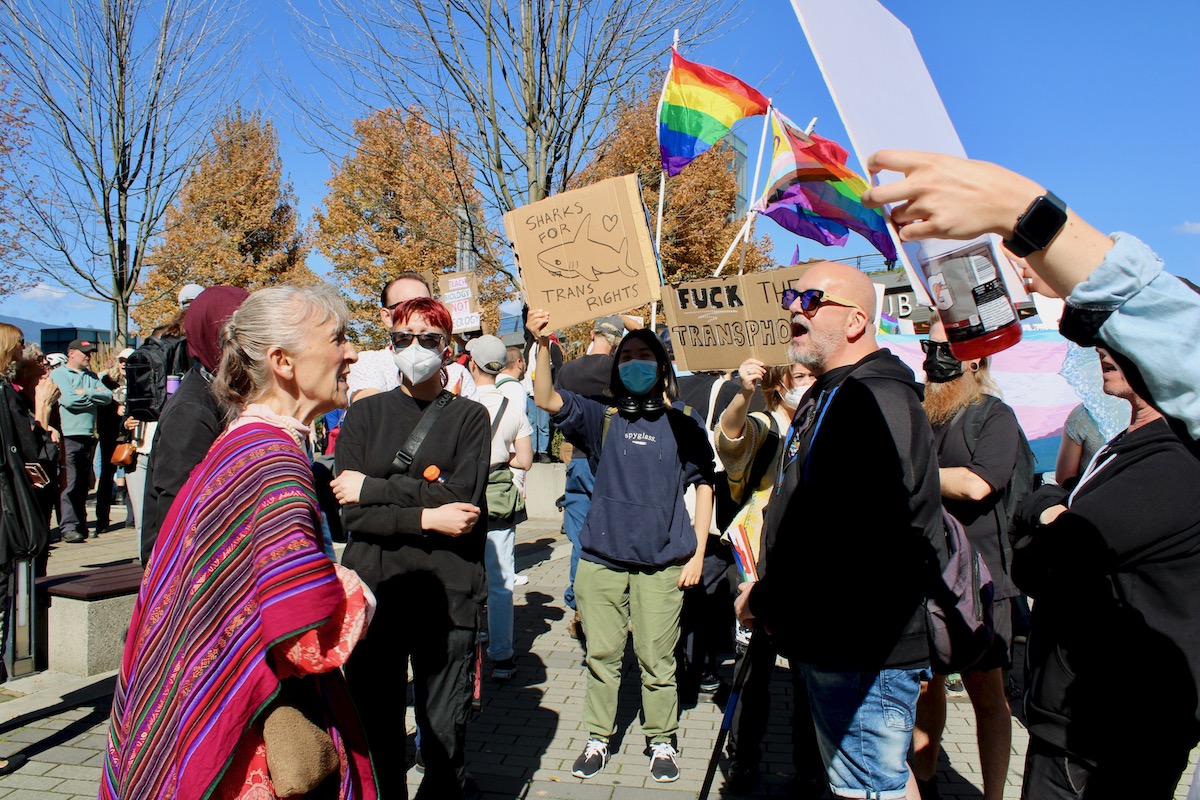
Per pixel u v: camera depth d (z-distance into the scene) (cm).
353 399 463
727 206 1928
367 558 315
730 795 383
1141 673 217
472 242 948
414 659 321
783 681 542
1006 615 336
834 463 241
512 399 533
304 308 201
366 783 196
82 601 506
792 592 249
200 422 271
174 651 173
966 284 147
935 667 291
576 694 506
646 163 1096
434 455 321
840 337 259
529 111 862
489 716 472
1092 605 227
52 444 579
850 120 128
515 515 532
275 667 171
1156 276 113
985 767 337
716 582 476
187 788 165
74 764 394
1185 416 115
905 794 246
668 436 402
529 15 841
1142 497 219
